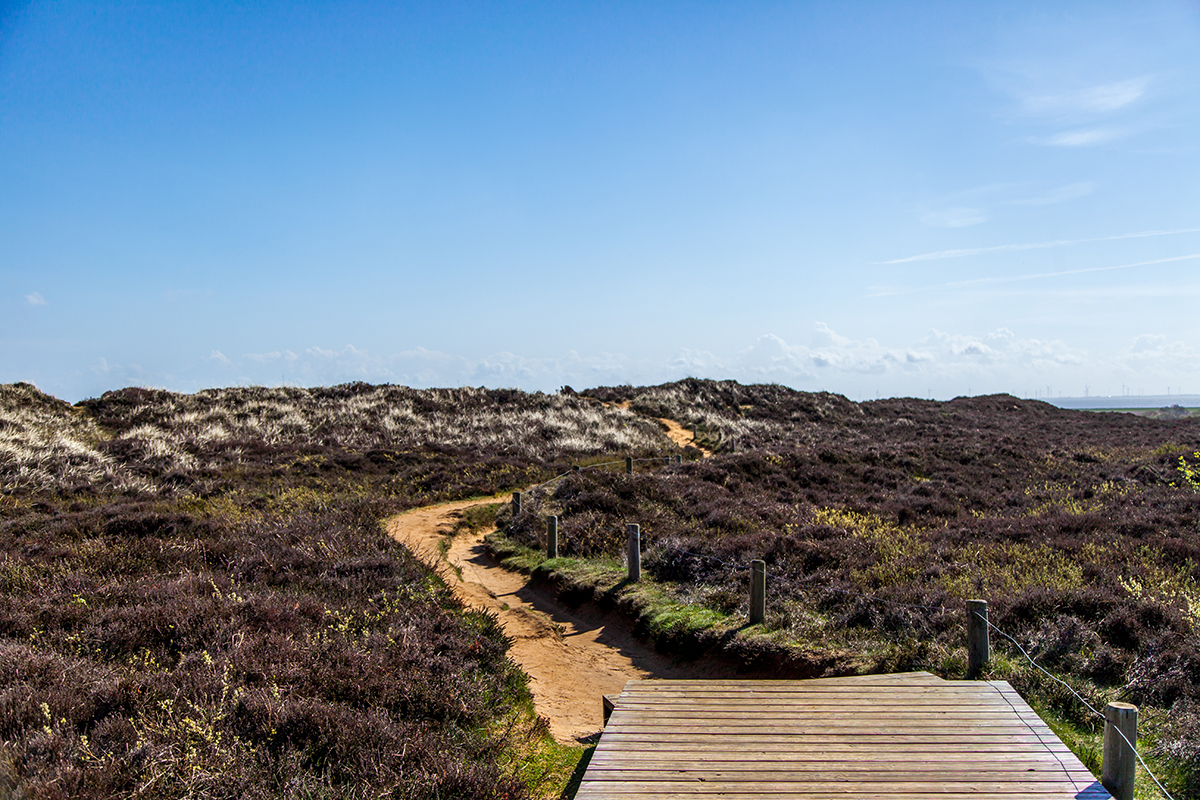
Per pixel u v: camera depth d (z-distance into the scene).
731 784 4.41
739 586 10.24
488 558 14.46
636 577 11.22
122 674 5.66
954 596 8.63
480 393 45.34
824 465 23.03
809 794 4.28
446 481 22.89
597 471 18.83
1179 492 15.67
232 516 14.84
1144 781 4.98
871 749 4.88
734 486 19.44
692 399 49.56
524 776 5.46
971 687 6.04
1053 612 7.71
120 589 7.95
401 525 16.45
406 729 5.32
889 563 10.28
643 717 5.48
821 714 5.49
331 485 21.81
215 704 5.11
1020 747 4.91
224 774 4.30
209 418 33.94
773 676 7.90
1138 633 7.04
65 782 3.96
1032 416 55.09
